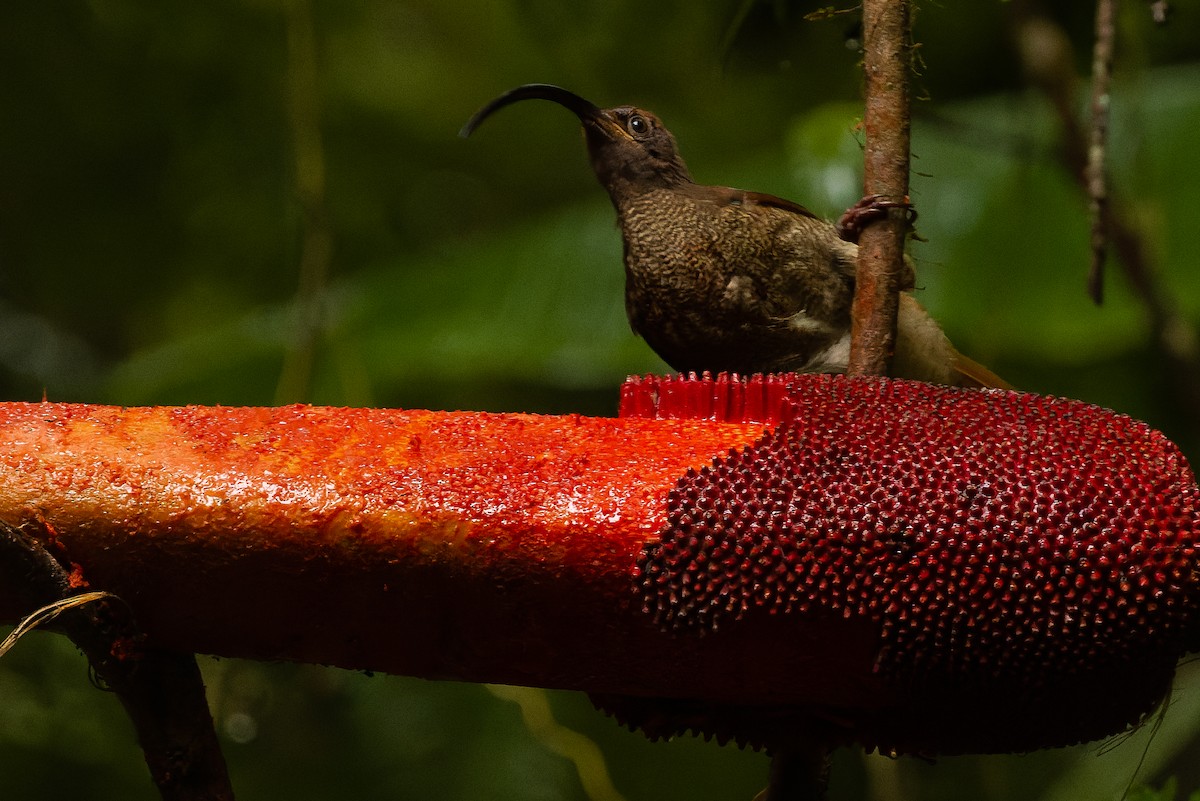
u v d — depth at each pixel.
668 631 3.70
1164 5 4.04
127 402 5.32
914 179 5.21
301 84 4.85
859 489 3.70
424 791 4.82
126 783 4.84
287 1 4.90
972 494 3.70
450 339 5.06
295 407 3.76
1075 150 4.95
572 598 3.70
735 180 5.02
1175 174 5.21
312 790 4.82
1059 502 3.69
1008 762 5.22
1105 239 3.99
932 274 5.07
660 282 4.20
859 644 3.70
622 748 4.92
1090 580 3.68
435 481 3.71
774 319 4.18
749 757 4.99
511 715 4.91
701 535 3.70
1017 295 5.07
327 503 3.71
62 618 3.70
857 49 3.98
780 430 3.73
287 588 3.71
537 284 5.14
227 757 4.80
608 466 3.72
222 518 3.71
